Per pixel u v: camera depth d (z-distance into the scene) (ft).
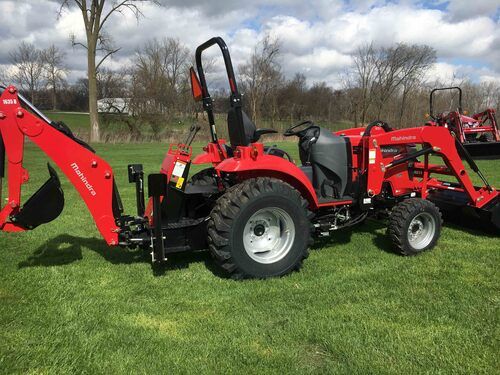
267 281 12.16
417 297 11.14
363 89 125.59
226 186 13.47
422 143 15.46
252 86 121.08
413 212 14.30
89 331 9.49
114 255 14.42
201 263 13.65
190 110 108.99
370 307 10.57
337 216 14.65
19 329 9.48
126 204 22.33
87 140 81.46
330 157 14.58
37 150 56.65
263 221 12.48
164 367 8.24
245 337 9.26
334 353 8.70
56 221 18.76
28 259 13.98
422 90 118.21
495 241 16.14
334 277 12.55
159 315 10.28
